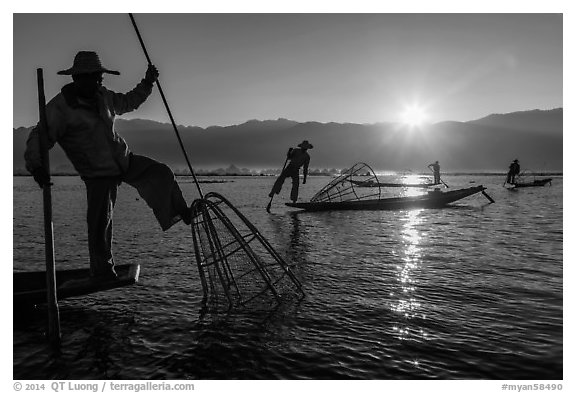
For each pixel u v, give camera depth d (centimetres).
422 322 500
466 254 882
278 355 418
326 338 457
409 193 3500
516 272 727
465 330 476
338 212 1803
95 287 536
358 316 521
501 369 391
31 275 602
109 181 558
